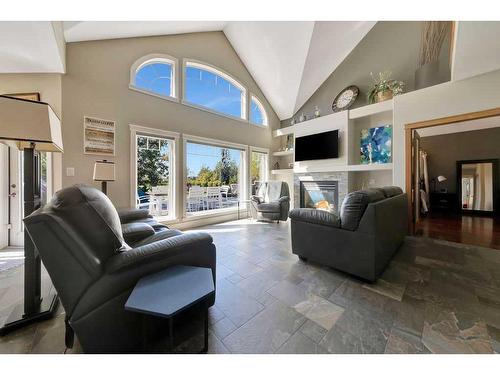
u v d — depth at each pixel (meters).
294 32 4.11
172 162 4.07
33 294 1.43
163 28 3.66
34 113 1.33
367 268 1.91
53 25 2.11
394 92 3.94
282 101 5.95
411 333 1.30
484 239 3.26
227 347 1.20
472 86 2.94
